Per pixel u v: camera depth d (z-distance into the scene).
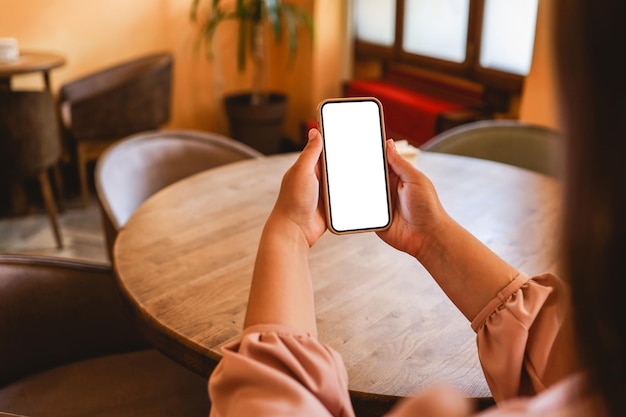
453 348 0.97
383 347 0.97
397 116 3.89
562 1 0.29
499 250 1.32
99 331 1.38
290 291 0.62
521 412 0.37
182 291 1.13
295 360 0.55
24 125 2.94
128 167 1.92
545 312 0.69
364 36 4.42
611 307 0.28
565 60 0.29
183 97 4.54
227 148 2.12
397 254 1.29
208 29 4.05
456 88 3.89
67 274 1.33
